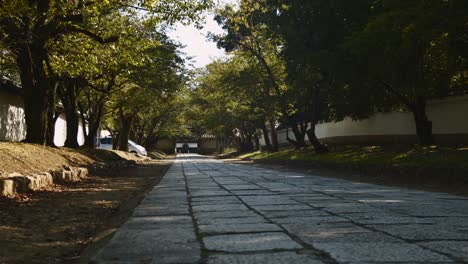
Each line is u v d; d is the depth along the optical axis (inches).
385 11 657.6
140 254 183.0
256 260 167.3
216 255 177.0
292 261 164.7
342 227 235.9
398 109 996.6
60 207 355.3
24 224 274.7
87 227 274.2
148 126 2647.6
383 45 604.1
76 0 582.6
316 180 628.1
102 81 922.1
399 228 231.0
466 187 472.1
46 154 603.2
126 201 409.1
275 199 377.1
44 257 194.2
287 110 1284.4
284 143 2087.8
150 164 1409.9
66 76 768.9
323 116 1144.2
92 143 1170.6
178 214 298.2
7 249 206.2
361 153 911.0
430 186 509.0
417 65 642.8
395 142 1021.2
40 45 593.0
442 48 601.9
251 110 1592.0
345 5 748.6
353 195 408.2
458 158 583.2
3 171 423.2
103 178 707.4
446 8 500.1
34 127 671.8
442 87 746.2
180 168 1093.1
